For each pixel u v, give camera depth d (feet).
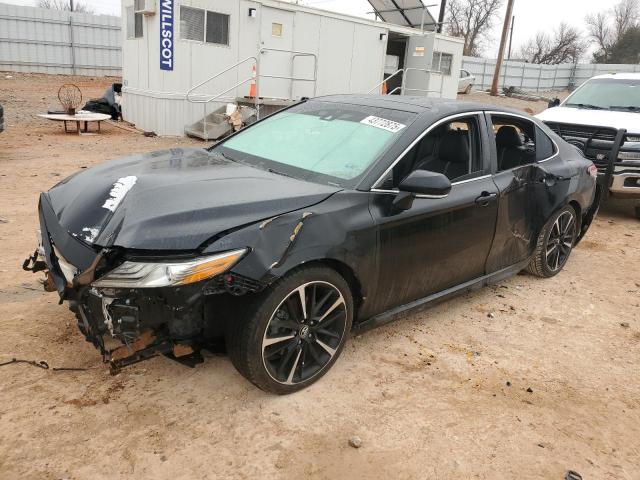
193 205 9.18
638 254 20.98
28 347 10.89
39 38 82.23
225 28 42.22
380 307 11.44
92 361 10.64
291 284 9.31
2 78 76.18
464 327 13.64
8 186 24.06
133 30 44.14
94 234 9.00
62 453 8.30
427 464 8.76
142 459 8.33
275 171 11.69
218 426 9.20
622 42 206.90
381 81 52.26
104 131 43.62
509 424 9.94
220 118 41.70
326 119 13.15
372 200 10.61
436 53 55.93
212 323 9.08
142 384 10.12
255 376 9.42
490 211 13.25
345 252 9.95
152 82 42.19
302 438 9.10
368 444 9.11
